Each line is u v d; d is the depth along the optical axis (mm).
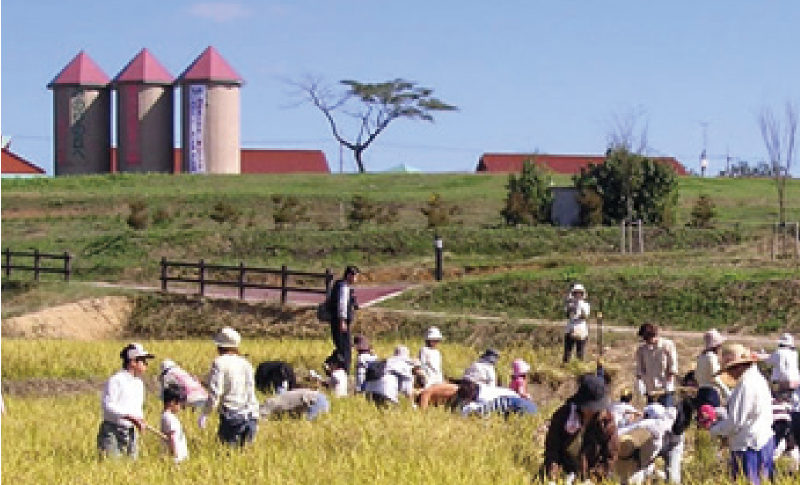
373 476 14281
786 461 16234
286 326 47312
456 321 42688
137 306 52562
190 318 50438
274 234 67938
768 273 42812
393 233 67062
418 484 13844
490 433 17750
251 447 16703
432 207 72188
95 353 35062
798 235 57281
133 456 16906
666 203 70500
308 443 16984
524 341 39875
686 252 54656
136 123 115688
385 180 100250
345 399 22203
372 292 50938
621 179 70375
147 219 79500
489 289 46188
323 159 135375
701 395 16094
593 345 36531
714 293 41469
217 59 117250
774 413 16438
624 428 15758
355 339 26297
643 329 21688
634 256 53500
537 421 19641
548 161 126000
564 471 14469
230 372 17344
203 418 17609
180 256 66500
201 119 116000
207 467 15203
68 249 68875
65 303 53844
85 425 20516
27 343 37688
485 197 87500
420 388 24094
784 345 18672
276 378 24516
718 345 16438
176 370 20672
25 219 83812
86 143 118125
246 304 49750
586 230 67000
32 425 20234
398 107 144375
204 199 87188
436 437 16875
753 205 83438
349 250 65625
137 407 17031
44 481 15148
